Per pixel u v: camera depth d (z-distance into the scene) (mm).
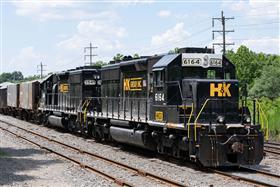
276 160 18828
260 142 16328
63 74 33188
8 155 20156
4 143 24938
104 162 17859
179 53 17750
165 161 18234
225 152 15891
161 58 18844
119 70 23172
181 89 17594
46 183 13633
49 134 30781
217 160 15758
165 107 17797
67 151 21562
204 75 17766
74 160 17922
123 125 22109
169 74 17562
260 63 93312
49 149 21719
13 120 47250
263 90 62688
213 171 15539
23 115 47406
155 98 18688
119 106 23031
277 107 34562
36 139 27000
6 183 13609
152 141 19547
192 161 17328
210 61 17688
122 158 19094
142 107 20266
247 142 16141
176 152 17516
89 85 29156
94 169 15656
